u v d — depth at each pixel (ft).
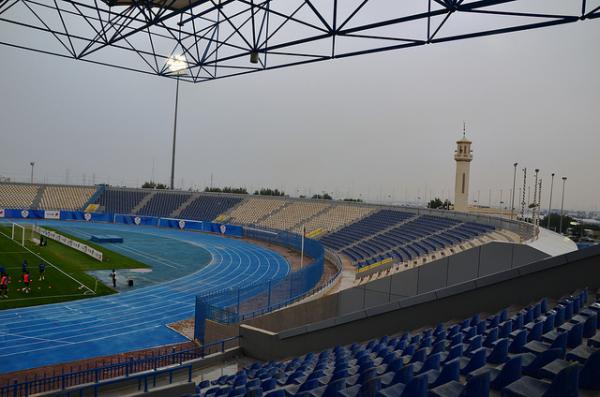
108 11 55.47
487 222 111.86
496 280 40.06
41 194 246.47
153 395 38.55
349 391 21.85
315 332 48.11
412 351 30.78
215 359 50.90
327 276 101.71
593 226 229.04
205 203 240.73
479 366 22.98
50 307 79.20
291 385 27.17
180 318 77.71
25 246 137.39
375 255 122.93
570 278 37.11
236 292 68.95
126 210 247.50
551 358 19.56
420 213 153.89
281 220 202.08
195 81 71.87
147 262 128.16
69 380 50.14
